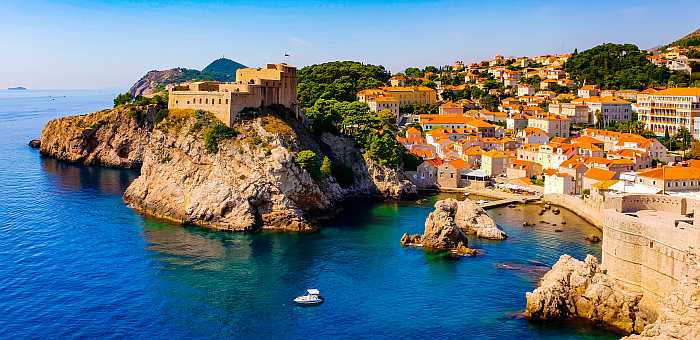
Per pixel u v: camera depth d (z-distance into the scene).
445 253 147.12
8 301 116.00
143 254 146.00
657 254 95.19
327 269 136.25
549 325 103.31
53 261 139.00
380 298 119.12
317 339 102.12
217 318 110.12
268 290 123.50
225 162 185.38
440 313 111.38
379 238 162.62
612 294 101.69
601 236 162.00
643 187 186.38
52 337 102.19
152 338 102.25
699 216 86.31
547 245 153.12
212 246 154.75
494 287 123.62
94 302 116.44
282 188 180.25
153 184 193.62
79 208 191.12
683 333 76.25
